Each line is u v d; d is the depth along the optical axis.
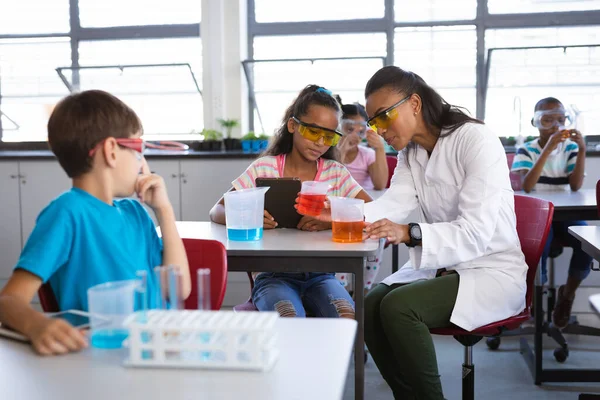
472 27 4.52
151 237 1.35
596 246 1.71
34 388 0.82
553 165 3.51
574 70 4.36
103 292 0.97
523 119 4.49
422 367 1.87
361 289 1.78
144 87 4.79
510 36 4.50
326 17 4.71
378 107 2.02
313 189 1.98
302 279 2.12
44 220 1.17
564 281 4.03
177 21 4.75
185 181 4.19
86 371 0.88
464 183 1.99
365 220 2.13
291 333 1.03
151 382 0.84
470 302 1.89
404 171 2.27
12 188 4.29
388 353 2.04
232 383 0.83
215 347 0.88
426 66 4.62
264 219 2.14
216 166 4.16
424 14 4.58
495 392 2.64
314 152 2.19
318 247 1.79
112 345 0.98
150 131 4.88
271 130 4.85
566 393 2.62
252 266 1.80
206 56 4.64
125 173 1.23
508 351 3.17
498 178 1.96
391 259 3.95
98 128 1.19
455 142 2.03
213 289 1.51
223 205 2.37
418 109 2.05
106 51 4.84
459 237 1.88
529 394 2.61
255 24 4.79
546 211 2.03
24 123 4.96
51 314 1.08
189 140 4.84
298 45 4.77
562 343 2.97
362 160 3.77
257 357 0.87
